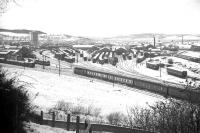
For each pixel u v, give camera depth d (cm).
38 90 5278
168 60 11806
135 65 11844
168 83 6378
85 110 3675
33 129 1067
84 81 7750
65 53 14025
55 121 1734
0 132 814
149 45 18138
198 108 954
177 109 1038
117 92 6406
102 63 12019
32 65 9819
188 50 16988
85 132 1359
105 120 2894
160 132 1059
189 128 945
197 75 8844
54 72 9056
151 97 5869
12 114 875
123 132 1591
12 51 12131
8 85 959
